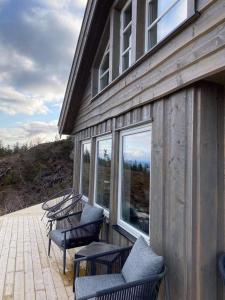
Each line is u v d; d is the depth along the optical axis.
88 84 5.56
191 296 1.90
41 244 4.78
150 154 2.82
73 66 5.66
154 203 2.53
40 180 15.98
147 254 2.11
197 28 1.92
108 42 4.60
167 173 2.33
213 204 1.94
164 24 2.80
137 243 2.38
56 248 4.57
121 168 3.65
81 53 5.05
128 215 3.39
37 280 3.37
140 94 2.90
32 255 4.23
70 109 6.56
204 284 1.88
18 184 15.80
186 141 2.06
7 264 3.86
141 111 2.96
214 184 1.95
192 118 1.99
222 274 1.63
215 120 1.98
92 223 3.67
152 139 2.66
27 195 14.67
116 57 4.02
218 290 1.91
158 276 1.92
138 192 3.11
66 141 18.53
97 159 4.94
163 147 2.42
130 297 1.86
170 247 2.21
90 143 5.42
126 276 2.23
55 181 15.88
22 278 3.42
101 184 4.64
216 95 1.99
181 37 2.12
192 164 1.96
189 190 1.99
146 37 3.11
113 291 1.82
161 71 2.43
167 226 2.28
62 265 3.84
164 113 2.44
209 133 1.96
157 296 2.11
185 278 1.98
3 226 6.02
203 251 1.89
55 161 17.42
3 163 17.44
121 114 3.59
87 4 4.48
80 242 3.64
